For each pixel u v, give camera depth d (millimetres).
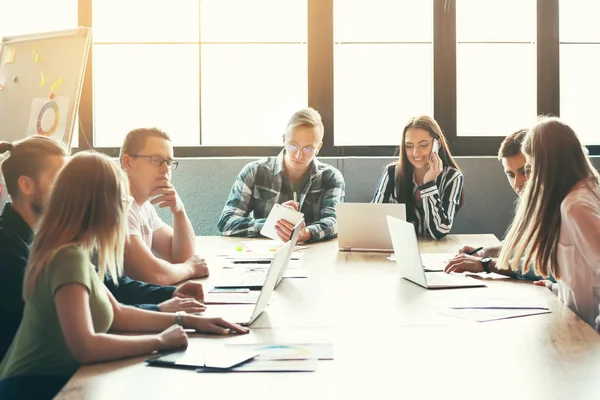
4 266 1778
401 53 4223
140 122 4250
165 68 4242
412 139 3518
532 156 2164
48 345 1518
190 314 1790
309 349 1514
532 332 1644
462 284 2238
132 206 2496
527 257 2180
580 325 1702
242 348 1518
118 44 4223
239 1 4223
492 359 1432
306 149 3611
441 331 1661
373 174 4168
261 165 3764
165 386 1285
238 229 3518
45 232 1543
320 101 4211
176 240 2807
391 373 1350
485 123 4238
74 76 3320
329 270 2568
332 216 3543
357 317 1813
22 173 1804
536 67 4184
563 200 2076
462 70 4219
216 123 4266
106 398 1224
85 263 1507
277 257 1862
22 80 3461
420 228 3627
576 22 4195
